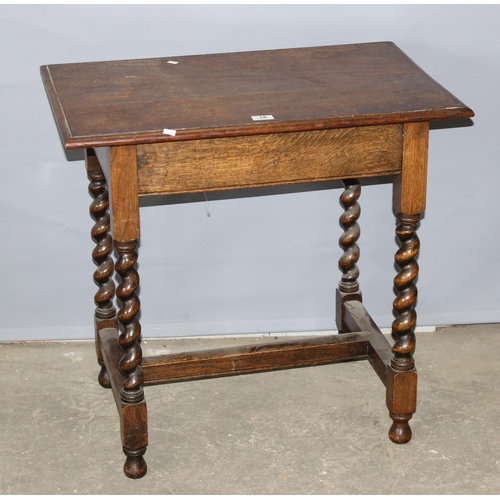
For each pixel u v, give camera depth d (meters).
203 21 2.43
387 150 2.00
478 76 2.54
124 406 2.12
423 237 2.75
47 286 2.71
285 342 2.35
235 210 2.64
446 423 2.38
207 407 2.47
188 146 1.89
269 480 2.18
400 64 2.23
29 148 2.51
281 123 1.87
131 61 2.30
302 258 2.74
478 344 2.76
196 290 2.75
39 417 2.43
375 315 2.83
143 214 2.62
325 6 2.44
